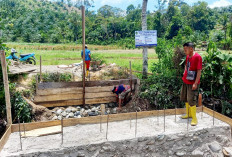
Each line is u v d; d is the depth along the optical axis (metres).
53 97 6.65
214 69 6.42
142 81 7.16
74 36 63.69
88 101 7.02
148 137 4.23
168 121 5.02
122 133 4.35
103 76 8.72
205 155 4.68
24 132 4.18
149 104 6.71
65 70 9.87
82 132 4.38
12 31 59.59
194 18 67.25
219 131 4.75
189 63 4.59
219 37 32.78
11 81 7.09
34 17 78.69
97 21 73.88
